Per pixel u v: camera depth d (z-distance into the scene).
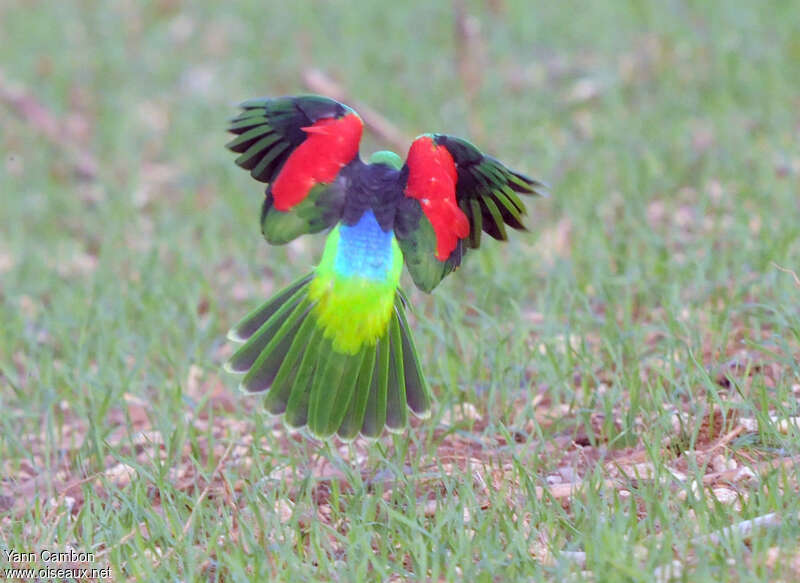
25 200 22.64
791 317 12.45
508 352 13.44
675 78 23.94
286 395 9.21
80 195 22.88
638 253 15.96
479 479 10.72
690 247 15.70
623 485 10.19
